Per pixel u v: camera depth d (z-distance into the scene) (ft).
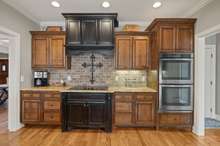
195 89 13.93
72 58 17.25
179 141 12.20
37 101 14.87
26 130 14.24
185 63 14.12
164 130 14.44
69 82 17.24
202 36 13.12
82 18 15.31
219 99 17.61
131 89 15.02
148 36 15.96
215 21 11.43
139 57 15.96
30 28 16.22
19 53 14.43
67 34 15.37
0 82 39.06
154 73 14.94
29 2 13.43
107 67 17.16
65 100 14.07
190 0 12.77
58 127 15.05
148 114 14.52
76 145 11.38
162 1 13.17
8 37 13.97
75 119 14.12
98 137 12.82
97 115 14.05
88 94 14.08
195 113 13.88
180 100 14.16
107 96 14.02
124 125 14.61
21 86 14.89
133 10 14.80
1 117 18.01
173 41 14.10
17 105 14.46
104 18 15.31
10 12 13.25
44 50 16.26
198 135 13.38
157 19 13.94
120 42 15.93
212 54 18.44
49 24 17.75
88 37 15.34
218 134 13.69
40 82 16.72
